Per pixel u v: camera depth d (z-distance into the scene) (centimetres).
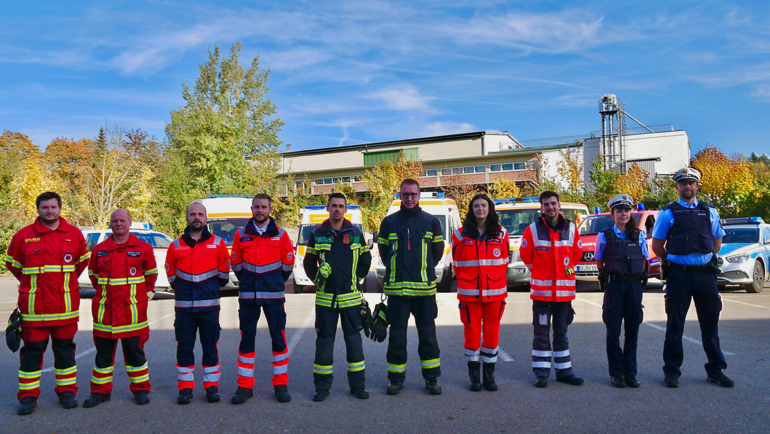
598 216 1545
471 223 561
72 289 521
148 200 3356
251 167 4022
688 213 557
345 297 539
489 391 547
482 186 5009
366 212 3209
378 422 461
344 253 545
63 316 511
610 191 3334
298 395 545
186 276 530
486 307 553
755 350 692
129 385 586
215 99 3997
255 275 537
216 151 3884
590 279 1404
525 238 583
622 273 554
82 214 3200
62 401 510
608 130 4847
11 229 2397
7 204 2956
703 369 613
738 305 1076
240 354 536
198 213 539
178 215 3791
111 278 521
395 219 559
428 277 543
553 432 430
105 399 530
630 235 561
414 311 552
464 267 558
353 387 537
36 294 503
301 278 1498
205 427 454
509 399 519
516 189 3541
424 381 592
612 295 560
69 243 521
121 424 464
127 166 3312
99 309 520
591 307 1103
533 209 1570
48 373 638
